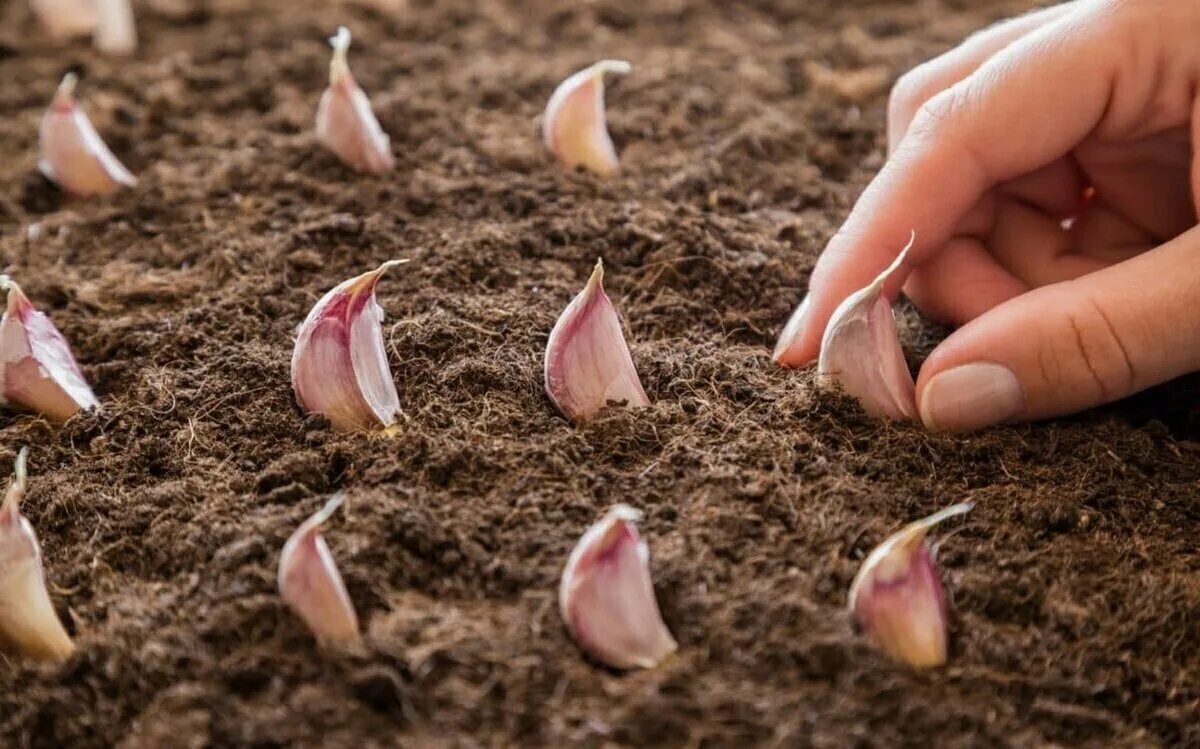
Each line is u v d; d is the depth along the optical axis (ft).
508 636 1.53
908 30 2.31
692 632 1.54
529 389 1.71
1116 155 1.82
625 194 1.97
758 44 2.28
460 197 1.96
